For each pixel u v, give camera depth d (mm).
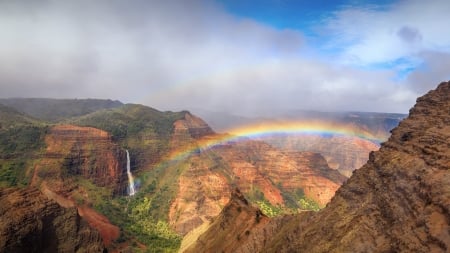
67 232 100438
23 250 85000
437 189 38312
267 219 103938
